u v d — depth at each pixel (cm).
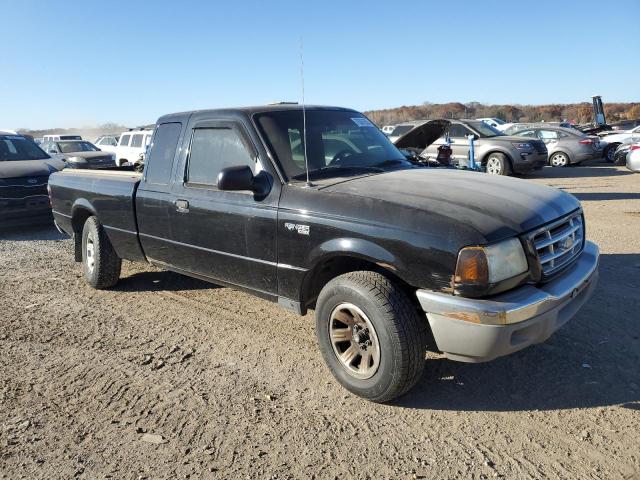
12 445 307
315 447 298
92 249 591
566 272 343
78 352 433
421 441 300
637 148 1427
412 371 318
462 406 334
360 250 325
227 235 414
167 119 491
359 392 342
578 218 374
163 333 468
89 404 352
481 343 291
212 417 331
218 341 448
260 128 407
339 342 354
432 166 474
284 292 385
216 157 434
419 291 307
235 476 276
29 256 773
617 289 520
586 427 306
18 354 431
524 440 297
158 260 508
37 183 934
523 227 306
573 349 400
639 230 777
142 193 499
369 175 393
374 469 277
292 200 369
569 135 1852
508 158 1471
